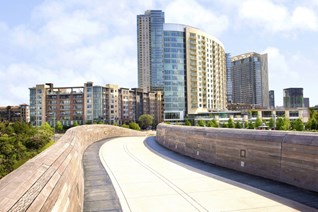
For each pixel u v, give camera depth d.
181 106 126.69
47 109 127.25
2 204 2.26
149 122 132.62
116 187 8.09
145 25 196.75
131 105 139.88
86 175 9.78
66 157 5.32
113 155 14.90
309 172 7.23
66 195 4.21
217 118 120.00
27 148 58.81
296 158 7.65
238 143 10.18
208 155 12.23
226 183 8.32
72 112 125.25
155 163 12.27
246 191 7.39
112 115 129.00
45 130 75.62
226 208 6.11
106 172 10.29
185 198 6.94
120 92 134.75
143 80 196.00
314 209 5.89
